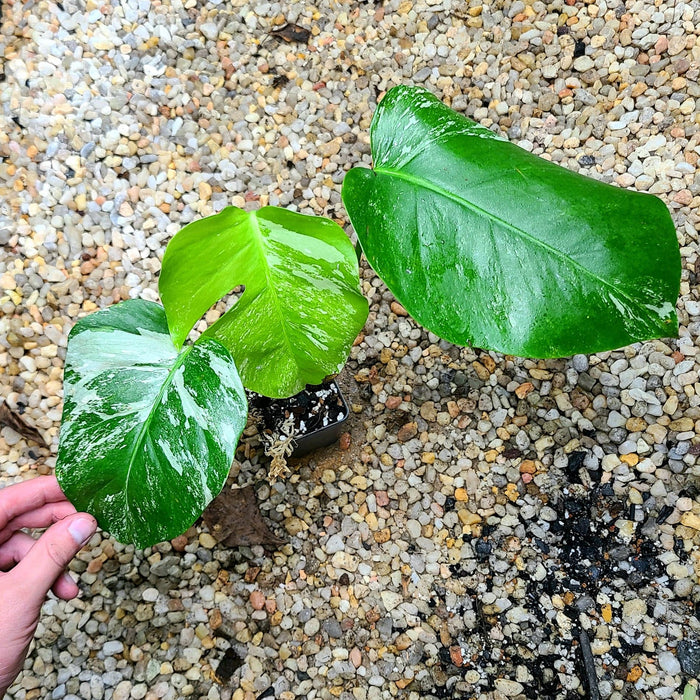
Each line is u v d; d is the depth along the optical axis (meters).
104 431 0.45
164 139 0.77
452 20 0.79
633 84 0.74
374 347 0.69
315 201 0.74
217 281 0.45
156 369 0.47
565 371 0.67
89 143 0.76
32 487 0.54
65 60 0.78
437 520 0.64
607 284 0.41
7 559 0.57
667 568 0.61
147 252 0.74
